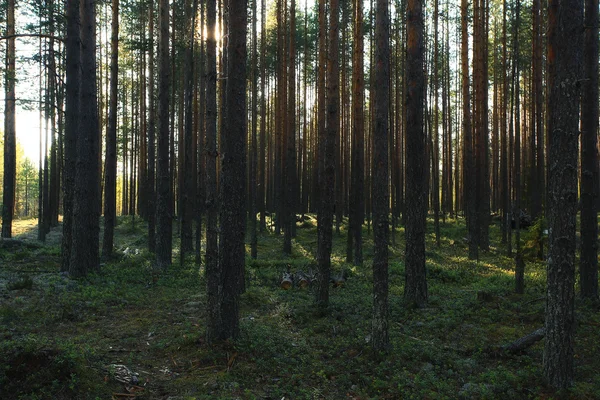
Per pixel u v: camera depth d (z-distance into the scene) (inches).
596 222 376.2
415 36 390.0
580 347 279.0
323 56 753.0
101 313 336.8
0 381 177.5
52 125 938.7
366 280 528.1
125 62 1142.3
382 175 269.4
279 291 450.0
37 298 358.9
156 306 366.9
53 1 648.4
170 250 573.3
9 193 840.9
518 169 722.2
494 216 1209.4
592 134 373.1
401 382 228.5
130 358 243.4
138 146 1462.8
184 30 745.6
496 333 313.6
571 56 211.5
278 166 1031.6
